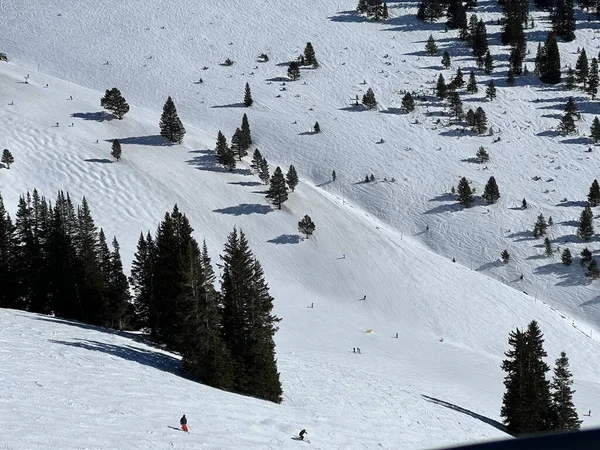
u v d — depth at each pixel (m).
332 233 116.00
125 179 122.56
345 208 126.69
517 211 131.38
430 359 80.00
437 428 42.59
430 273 107.44
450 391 63.22
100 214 113.06
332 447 31.39
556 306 108.31
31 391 28.19
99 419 26.36
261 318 43.44
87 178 121.38
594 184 130.50
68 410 26.59
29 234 66.56
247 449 27.02
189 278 41.81
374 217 133.62
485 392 66.56
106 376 34.22
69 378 32.03
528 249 120.75
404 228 130.12
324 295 100.38
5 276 63.78
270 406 37.59
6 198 110.69
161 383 35.66
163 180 124.69
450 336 91.69
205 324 42.19
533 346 54.66
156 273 53.06
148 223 112.94
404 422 41.94
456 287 104.31
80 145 130.62
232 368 41.47
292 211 121.25
